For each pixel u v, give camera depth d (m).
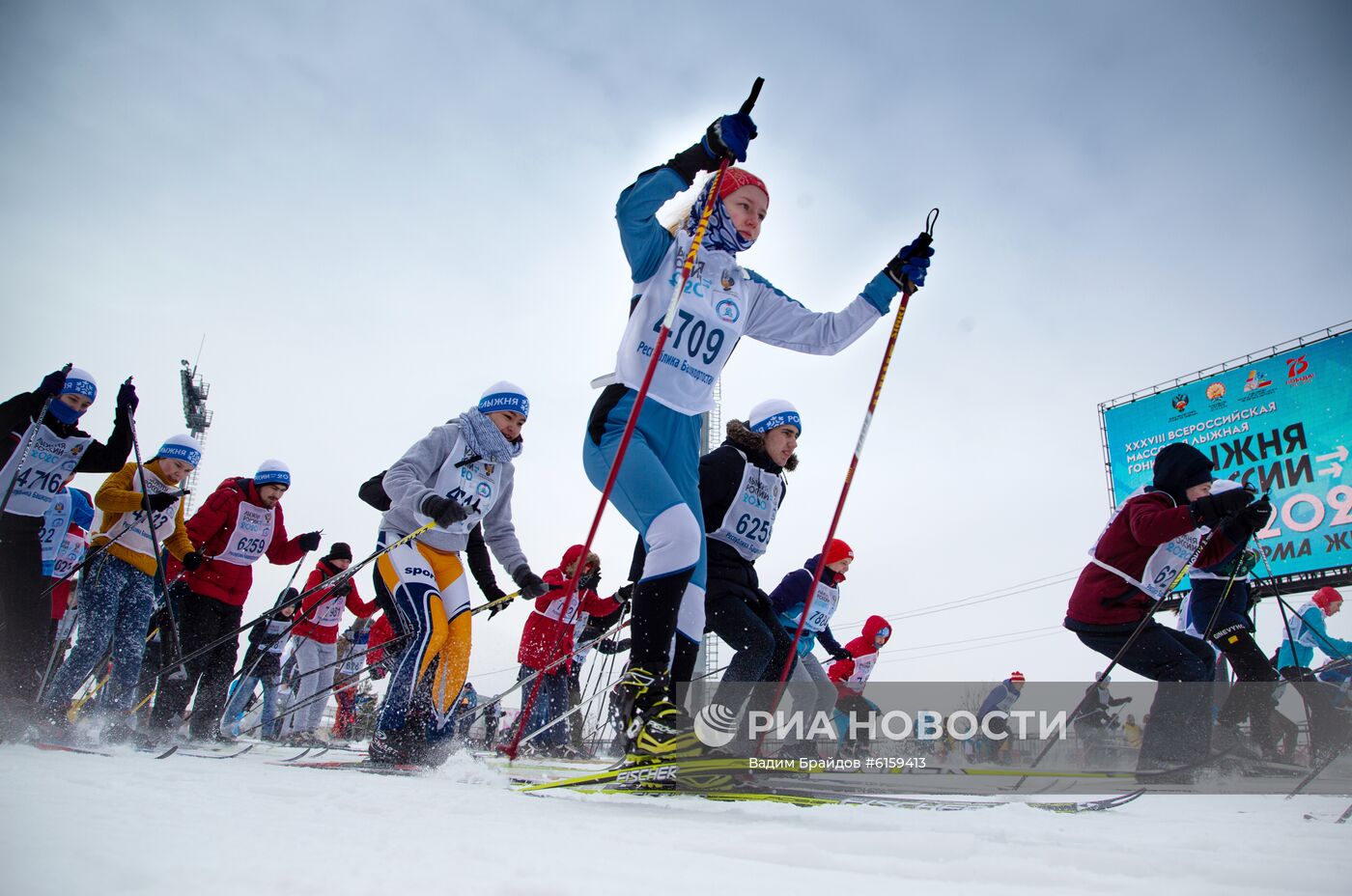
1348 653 6.80
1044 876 0.98
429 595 3.71
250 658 5.33
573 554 6.36
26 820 0.98
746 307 2.81
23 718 3.83
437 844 1.04
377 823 1.25
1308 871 1.05
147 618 4.92
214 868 0.79
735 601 3.32
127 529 4.75
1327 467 15.25
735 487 3.38
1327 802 2.68
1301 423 15.70
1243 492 3.55
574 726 5.97
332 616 6.78
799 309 3.00
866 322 2.95
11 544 3.95
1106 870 1.09
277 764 3.16
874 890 0.85
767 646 3.31
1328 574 14.91
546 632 6.22
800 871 0.97
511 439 4.07
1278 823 1.85
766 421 3.62
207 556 5.10
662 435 2.56
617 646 5.86
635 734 2.09
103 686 4.75
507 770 3.31
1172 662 3.67
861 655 6.88
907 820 1.60
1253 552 4.96
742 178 2.76
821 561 2.48
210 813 1.21
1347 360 15.34
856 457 2.59
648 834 1.24
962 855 1.14
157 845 0.89
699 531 2.33
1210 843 1.33
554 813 1.54
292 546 5.73
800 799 1.93
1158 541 3.68
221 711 5.10
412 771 3.08
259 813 1.26
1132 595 3.82
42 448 4.03
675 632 2.50
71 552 5.95
